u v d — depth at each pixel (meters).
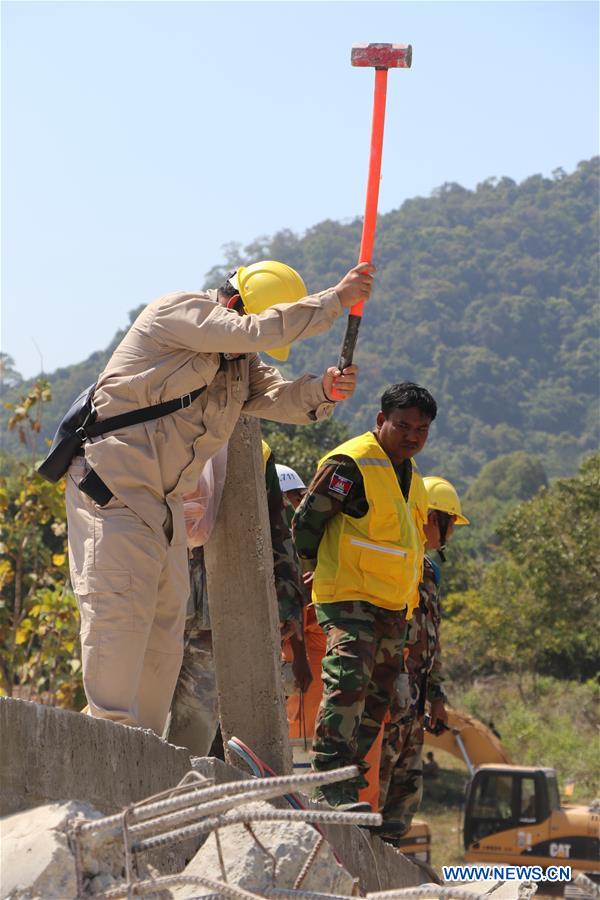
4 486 10.45
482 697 39.84
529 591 40.19
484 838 23.70
